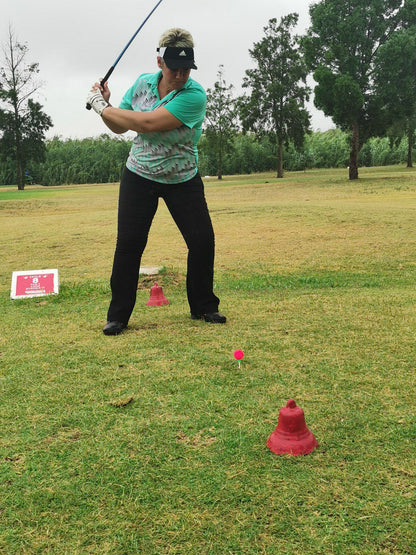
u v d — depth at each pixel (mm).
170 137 3854
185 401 2812
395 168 46781
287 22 41938
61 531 1846
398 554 1690
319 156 62812
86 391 2980
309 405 2727
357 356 3457
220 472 2148
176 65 3578
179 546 1755
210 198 23891
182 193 4117
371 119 30641
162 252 9281
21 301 5734
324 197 21219
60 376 3225
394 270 7246
